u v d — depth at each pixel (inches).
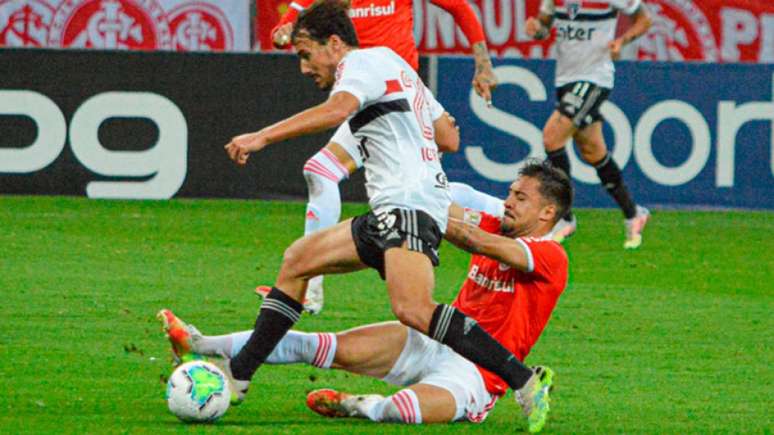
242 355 783.1
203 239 1571.1
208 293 1240.2
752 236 1756.9
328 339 799.1
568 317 1192.2
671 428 800.3
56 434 729.0
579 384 933.2
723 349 1071.0
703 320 1194.6
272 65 1877.5
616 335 1118.4
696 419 828.0
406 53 1206.9
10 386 864.3
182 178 1881.2
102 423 761.0
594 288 1350.9
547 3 1633.9
